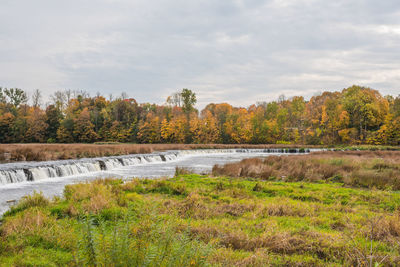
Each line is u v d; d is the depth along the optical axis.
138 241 3.99
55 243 5.98
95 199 9.39
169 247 4.16
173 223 6.39
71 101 98.88
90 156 31.83
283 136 88.88
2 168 18.61
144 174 21.94
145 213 6.88
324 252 5.76
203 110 110.69
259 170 18.55
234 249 6.05
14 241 6.02
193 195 11.00
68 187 12.94
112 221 7.55
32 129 72.31
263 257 5.34
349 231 7.00
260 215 8.73
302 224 7.85
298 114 96.12
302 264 5.23
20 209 9.31
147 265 3.71
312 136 80.12
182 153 47.22
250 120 87.69
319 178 16.38
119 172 23.27
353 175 15.62
